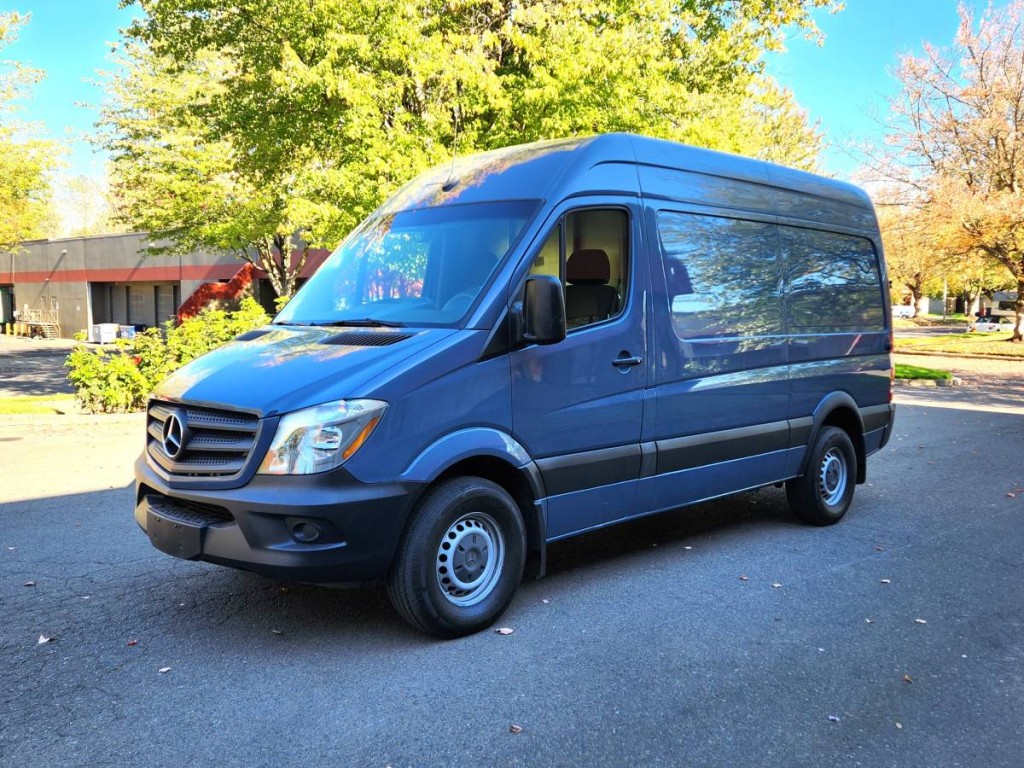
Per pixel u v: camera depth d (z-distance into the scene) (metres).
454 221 4.85
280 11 13.03
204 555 3.91
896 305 84.62
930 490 8.09
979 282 43.81
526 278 4.36
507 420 4.29
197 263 38.56
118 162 22.69
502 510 4.30
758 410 5.90
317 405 3.76
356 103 11.77
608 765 3.05
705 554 5.81
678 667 3.91
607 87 13.09
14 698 3.52
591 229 4.77
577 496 4.68
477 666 3.88
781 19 19.05
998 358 29.23
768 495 7.88
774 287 6.09
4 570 5.22
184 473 3.97
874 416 7.21
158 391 4.39
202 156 20.03
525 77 13.22
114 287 44.16
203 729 3.27
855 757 3.16
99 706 3.45
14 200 23.83
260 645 4.09
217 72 20.91
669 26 17.34
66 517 6.54
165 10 14.52
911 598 4.95
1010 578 5.36
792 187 6.39
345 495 3.73
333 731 3.26
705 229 5.52
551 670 3.85
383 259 5.00
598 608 4.69
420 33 12.60
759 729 3.35
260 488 3.73
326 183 12.34
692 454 5.36
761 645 4.20
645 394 5.02
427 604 4.01
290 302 5.27
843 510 6.77
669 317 5.19
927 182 30.78
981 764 3.13
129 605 4.63
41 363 26.56
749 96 20.36
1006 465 9.45
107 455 9.33
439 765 3.03
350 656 3.98
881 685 3.77
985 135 28.67
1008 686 3.79
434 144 12.32
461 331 4.20
